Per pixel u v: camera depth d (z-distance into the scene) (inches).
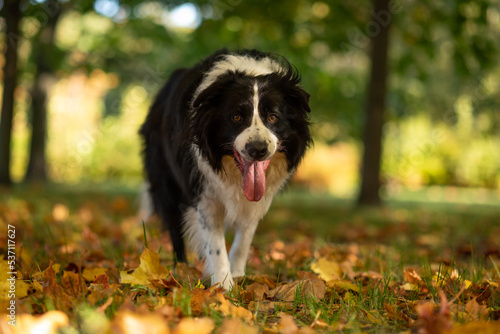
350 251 199.6
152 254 122.4
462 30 387.2
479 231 278.1
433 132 713.6
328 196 581.0
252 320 100.0
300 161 141.3
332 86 466.0
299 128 137.6
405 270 145.8
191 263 166.9
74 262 146.9
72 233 209.8
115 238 211.8
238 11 378.3
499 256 195.5
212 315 97.4
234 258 145.0
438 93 539.5
